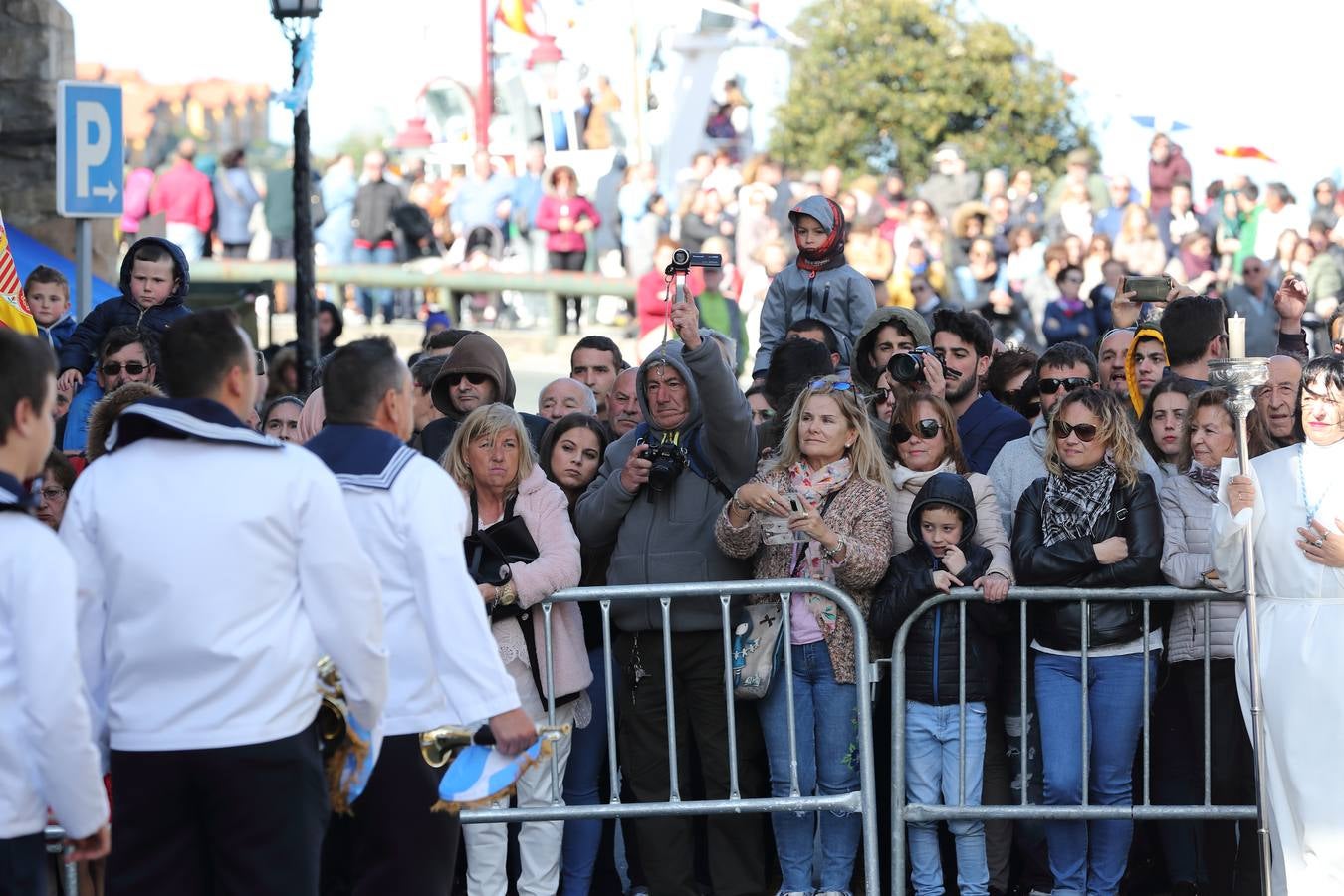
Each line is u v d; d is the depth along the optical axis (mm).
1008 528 12508
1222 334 13352
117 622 8141
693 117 48188
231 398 8484
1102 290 27781
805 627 11773
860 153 57844
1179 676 12055
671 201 40188
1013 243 34594
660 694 11992
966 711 11742
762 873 12062
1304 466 11133
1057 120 58219
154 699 8102
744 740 12094
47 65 23047
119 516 8109
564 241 37562
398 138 51344
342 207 39062
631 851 12828
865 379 14023
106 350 14305
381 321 38875
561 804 11422
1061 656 11773
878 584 11859
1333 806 10812
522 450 11680
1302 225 35500
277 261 36938
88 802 7680
